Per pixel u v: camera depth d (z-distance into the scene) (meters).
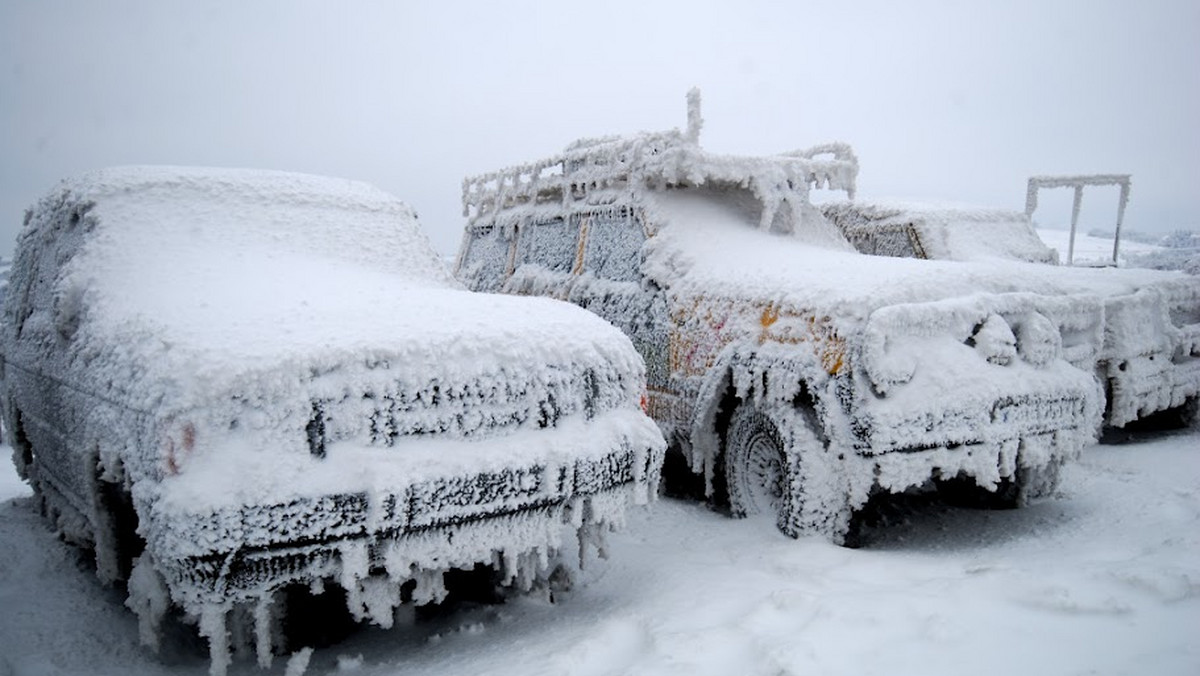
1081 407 4.61
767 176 6.43
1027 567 3.65
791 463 4.48
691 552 4.49
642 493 3.60
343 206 5.23
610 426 3.55
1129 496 5.09
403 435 3.02
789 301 4.71
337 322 3.18
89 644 3.46
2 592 4.00
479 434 3.18
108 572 3.55
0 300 6.29
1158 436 7.18
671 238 6.01
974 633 2.87
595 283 6.54
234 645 3.30
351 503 2.84
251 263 4.27
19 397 4.81
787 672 2.66
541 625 3.58
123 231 4.31
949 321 4.37
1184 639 2.64
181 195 4.74
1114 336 6.47
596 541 3.58
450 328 3.27
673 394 5.59
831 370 4.34
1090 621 2.88
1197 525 4.20
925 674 2.60
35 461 4.99
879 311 4.20
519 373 3.31
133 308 3.43
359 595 2.94
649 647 3.11
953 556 4.16
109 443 3.13
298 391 2.86
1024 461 4.37
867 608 3.17
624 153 6.61
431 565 3.03
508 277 7.96
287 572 2.79
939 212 9.47
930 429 4.12
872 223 9.62
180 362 2.78
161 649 3.43
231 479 2.69
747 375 4.86
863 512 5.25
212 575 2.67
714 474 5.43
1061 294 5.14
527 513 3.27
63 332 3.89
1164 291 6.92
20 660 3.25
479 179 9.20
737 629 3.11
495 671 3.00
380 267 4.87
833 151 8.36
